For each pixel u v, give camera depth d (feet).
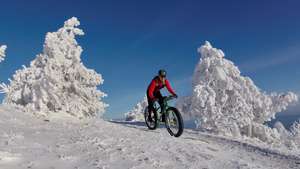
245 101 58.59
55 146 20.18
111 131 28.96
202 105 53.98
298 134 55.98
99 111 45.42
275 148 41.83
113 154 19.16
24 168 14.97
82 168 15.88
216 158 21.95
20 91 40.55
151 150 21.48
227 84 56.44
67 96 42.55
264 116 59.06
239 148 33.14
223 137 45.16
